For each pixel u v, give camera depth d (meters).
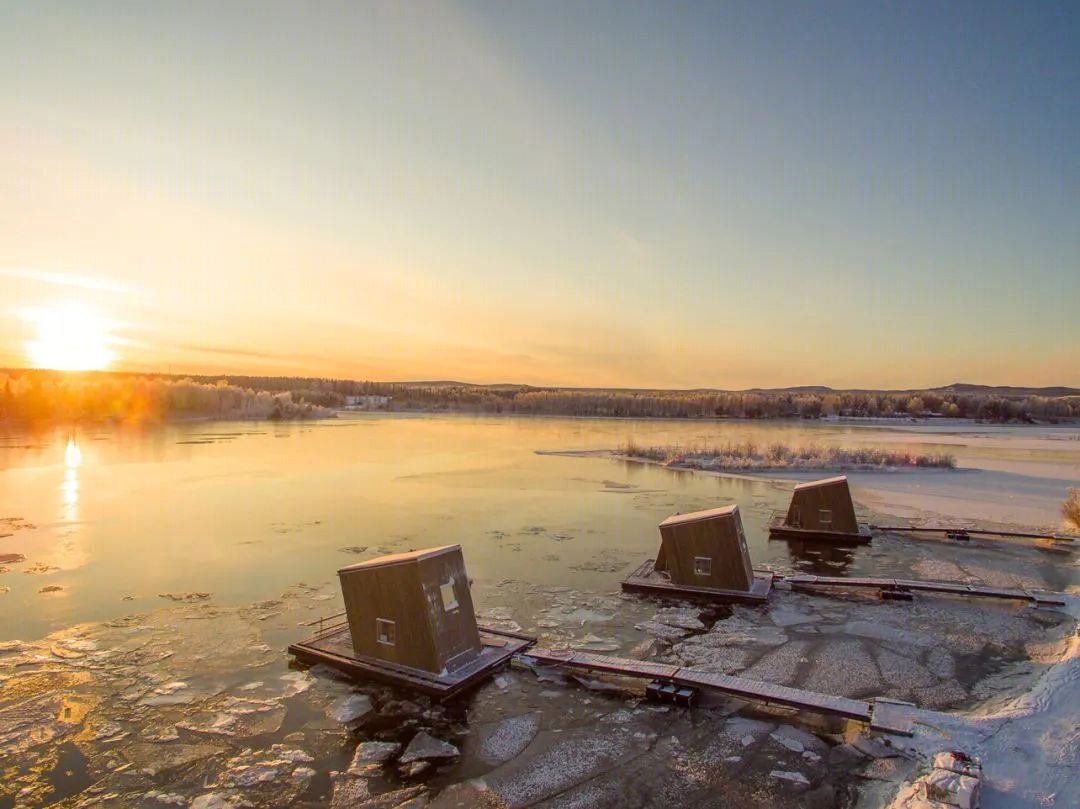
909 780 10.69
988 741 11.45
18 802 10.65
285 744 12.30
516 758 11.77
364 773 11.39
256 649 16.56
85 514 33.25
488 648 15.88
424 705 13.69
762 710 13.41
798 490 29.23
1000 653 16.34
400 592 14.65
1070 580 22.53
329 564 24.48
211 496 38.59
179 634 17.59
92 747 12.24
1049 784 10.09
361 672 14.81
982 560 25.09
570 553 26.23
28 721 13.16
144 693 14.28
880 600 20.39
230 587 21.69
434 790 10.88
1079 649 15.43
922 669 15.41
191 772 11.47
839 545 27.55
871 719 12.23
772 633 17.69
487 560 25.14
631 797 10.55
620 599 20.53
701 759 11.62
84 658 16.08
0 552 25.95
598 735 12.48
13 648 16.67
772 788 10.73
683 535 21.05
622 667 14.48
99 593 21.02
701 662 15.87
